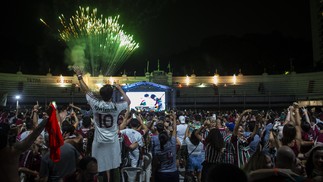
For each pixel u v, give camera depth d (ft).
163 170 27.53
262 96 192.54
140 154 38.73
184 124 46.03
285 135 24.68
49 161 22.29
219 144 28.71
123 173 33.42
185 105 188.75
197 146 35.70
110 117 24.22
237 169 10.90
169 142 27.78
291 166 16.24
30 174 25.40
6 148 17.43
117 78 223.92
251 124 35.40
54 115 20.90
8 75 212.64
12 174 17.34
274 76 232.73
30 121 33.53
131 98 152.87
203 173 29.43
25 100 180.04
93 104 24.03
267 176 14.16
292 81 227.61
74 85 219.82
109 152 24.04
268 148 34.32
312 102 172.04
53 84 221.87
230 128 44.62
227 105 191.11
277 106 190.80
